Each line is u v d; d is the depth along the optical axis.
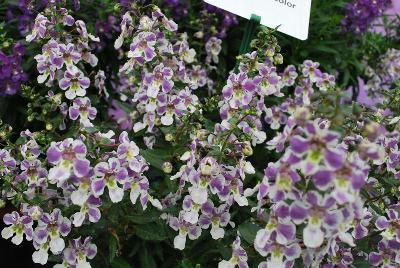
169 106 0.33
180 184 0.30
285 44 0.48
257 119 0.33
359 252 0.29
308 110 0.21
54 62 0.33
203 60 0.48
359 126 0.27
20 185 0.30
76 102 0.34
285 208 0.23
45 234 0.28
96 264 0.30
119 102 0.41
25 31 0.40
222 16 0.47
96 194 0.25
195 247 0.31
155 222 0.30
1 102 0.40
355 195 0.21
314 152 0.21
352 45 0.53
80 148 0.25
